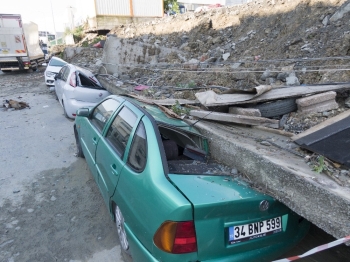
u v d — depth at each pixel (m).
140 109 3.02
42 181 4.50
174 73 9.12
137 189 2.37
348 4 6.80
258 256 2.22
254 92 4.46
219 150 3.47
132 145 2.74
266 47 8.29
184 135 3.35
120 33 18.56
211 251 2.05
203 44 11.39
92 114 4.37
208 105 4.43
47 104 9.84
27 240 3.18
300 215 2.32
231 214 2.09
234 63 8.08
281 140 3.54
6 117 8.20
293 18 8.30
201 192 2.15
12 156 5.45
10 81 15.87
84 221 3.52
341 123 3.14
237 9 11.49
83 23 26.09
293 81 5.27
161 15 23.05
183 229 1.96
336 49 5.91
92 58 16.73
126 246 2.82
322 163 2.54
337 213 2.01
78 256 2.96
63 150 5.75
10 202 3.91
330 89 4.21
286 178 2.44
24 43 18.12
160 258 2.04
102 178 3.24
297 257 2.01
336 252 3.02
